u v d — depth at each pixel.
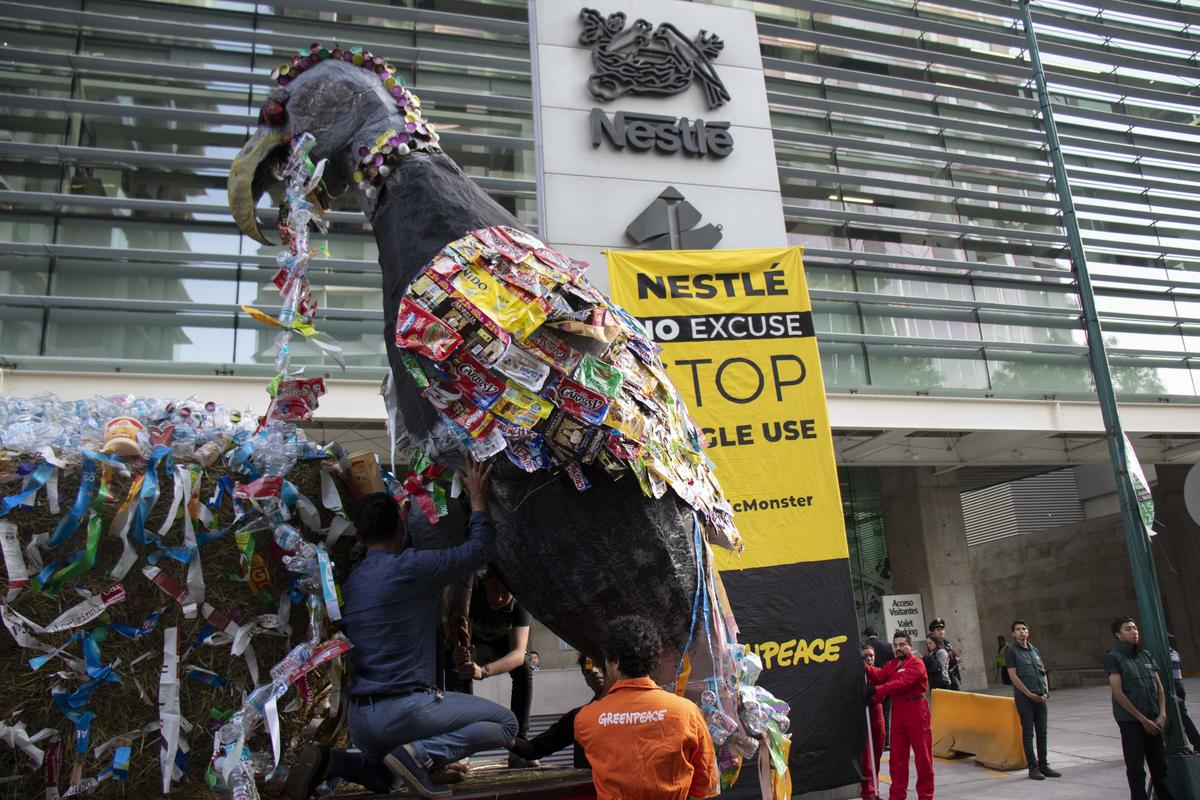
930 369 13.55
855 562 17.98
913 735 6.59
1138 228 15.73
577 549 2.70
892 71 15.01
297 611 2.96
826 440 5.53
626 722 2.44
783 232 10.32
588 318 2.79
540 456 2.67
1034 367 14.10
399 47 11.80
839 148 14.12
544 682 10.08
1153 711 6.50
